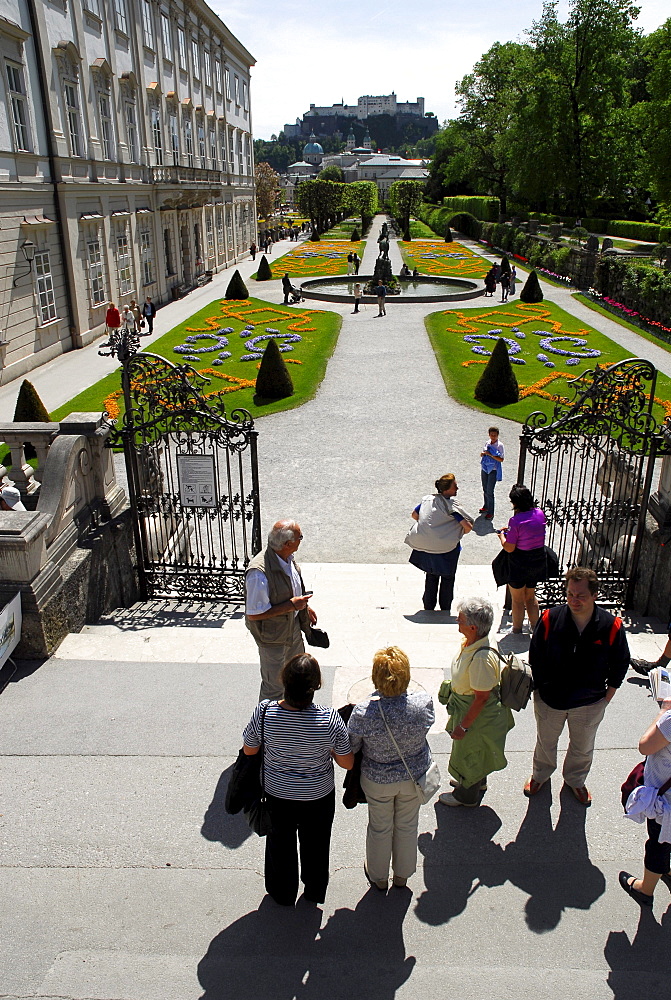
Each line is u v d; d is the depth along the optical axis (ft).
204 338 94.99
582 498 29.86
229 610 29.53
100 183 98.84
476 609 14.73
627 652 15.26
